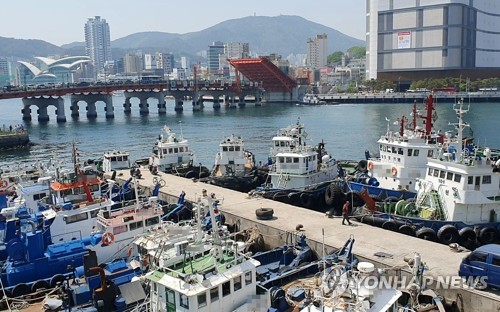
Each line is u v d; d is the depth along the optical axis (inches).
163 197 1952.5
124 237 1224.8
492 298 941.2
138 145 4180.6
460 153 1443.2
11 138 4146.2
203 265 841.5
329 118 6102.4
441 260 1134.4
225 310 823.1
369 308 725.9
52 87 6884.8
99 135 4948.3
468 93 7573.8
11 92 6427.2
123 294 987.9
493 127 4697.3
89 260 1011.3
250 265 861.2
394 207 1622.8
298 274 1122.7
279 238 1417.3
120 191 1860.2
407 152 1785.2
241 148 2346.2
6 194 1669.5
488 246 1020.5
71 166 2637.8
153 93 7834.6
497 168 1438.2
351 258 1143.6
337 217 1544.0
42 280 1117.7
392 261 1129.4
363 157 3373.5
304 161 1942.7
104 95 7140.8
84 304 996.6
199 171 2433.6
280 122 5787.4
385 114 6378.0
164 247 952.3
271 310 895.7
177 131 5118.1
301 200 1876.2
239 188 2185.0
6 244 1208.8
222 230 951.0
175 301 802.8
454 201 1414.9
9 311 981.2
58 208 1301.7
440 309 938.7
